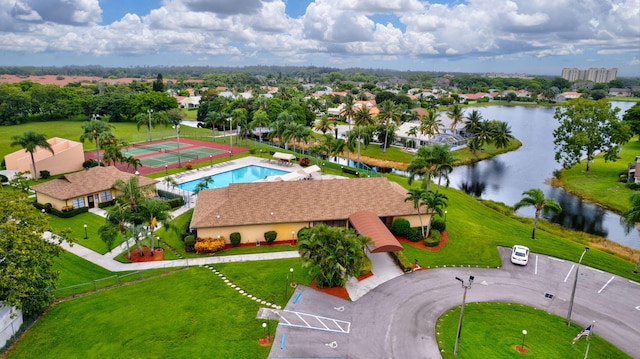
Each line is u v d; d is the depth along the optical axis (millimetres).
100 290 39375
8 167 81375
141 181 66750
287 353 30812
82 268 44219
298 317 35375
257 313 35875
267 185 53938
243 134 120688
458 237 53906
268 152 105875
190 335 32719
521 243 52625
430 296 39375
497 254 48969
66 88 177125
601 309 37938
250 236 50656
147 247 49406
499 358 30891
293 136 102062
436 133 124875
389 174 89375
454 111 132500
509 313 36844
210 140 124438
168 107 166125
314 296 38781
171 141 122875
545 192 86062
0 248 28547
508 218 64625
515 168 106750
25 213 33375
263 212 50781
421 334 33469
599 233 63938
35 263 32438
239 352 30828
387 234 45875
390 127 120500
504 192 86125
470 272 44469
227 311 36094
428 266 45531
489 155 120188
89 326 33625
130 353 30547
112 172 67812
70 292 38781
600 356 31609
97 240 51562
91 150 106688
